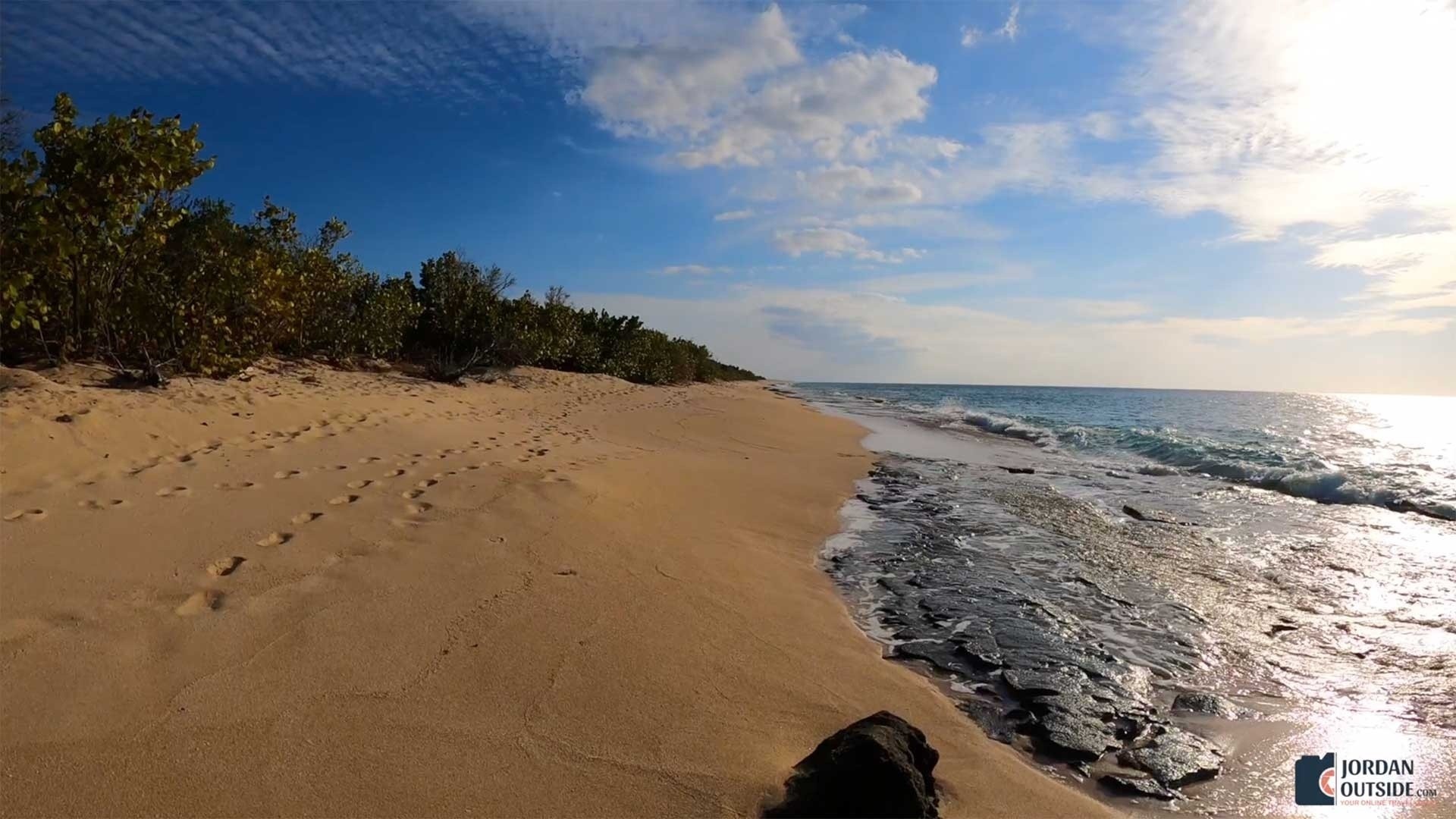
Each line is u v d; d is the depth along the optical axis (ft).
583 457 29.91
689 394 81.92
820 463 40.34
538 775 9.23
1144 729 12.10
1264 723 12.37
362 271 52.13
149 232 27.86
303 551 15.24
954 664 14.46
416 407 36.40
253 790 8.48
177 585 13.10
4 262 23.44
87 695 9.84
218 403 27.07
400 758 9.30
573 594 14.89
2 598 11.85
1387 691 13.55
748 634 14.43
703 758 9.86
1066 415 98.99
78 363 28.12
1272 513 29.07
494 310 59.06
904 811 8.50
